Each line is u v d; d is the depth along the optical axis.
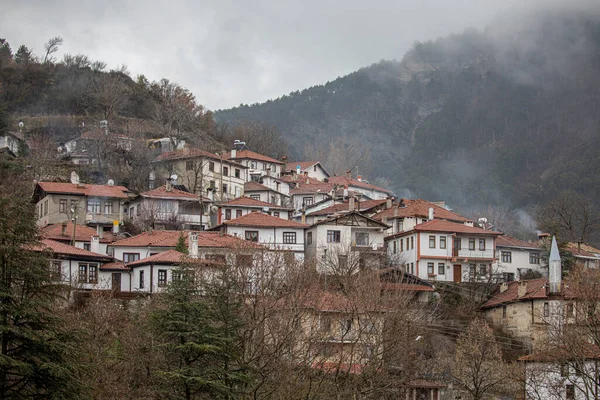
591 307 70.19
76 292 72.19
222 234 93.19
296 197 142.25
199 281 53.84
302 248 100.50
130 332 55.69
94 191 109.56
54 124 160.75
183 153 133.25
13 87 177.62
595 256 115.25
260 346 56.34
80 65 199.12
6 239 40.25
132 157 136.25
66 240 89.62
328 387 58.56
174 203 114.94
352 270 85.62
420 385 69.31
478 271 103.94
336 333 66.69
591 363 68.75
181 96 191.38
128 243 90.00
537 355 71.50
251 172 152.75
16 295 40.09
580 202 157.62
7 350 39.41
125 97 179.38
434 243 103.00
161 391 48.78
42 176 121.44
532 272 109.25
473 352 72.81
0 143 136.62
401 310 68.31
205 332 50.16
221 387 48.38
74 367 40.28
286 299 61.69
